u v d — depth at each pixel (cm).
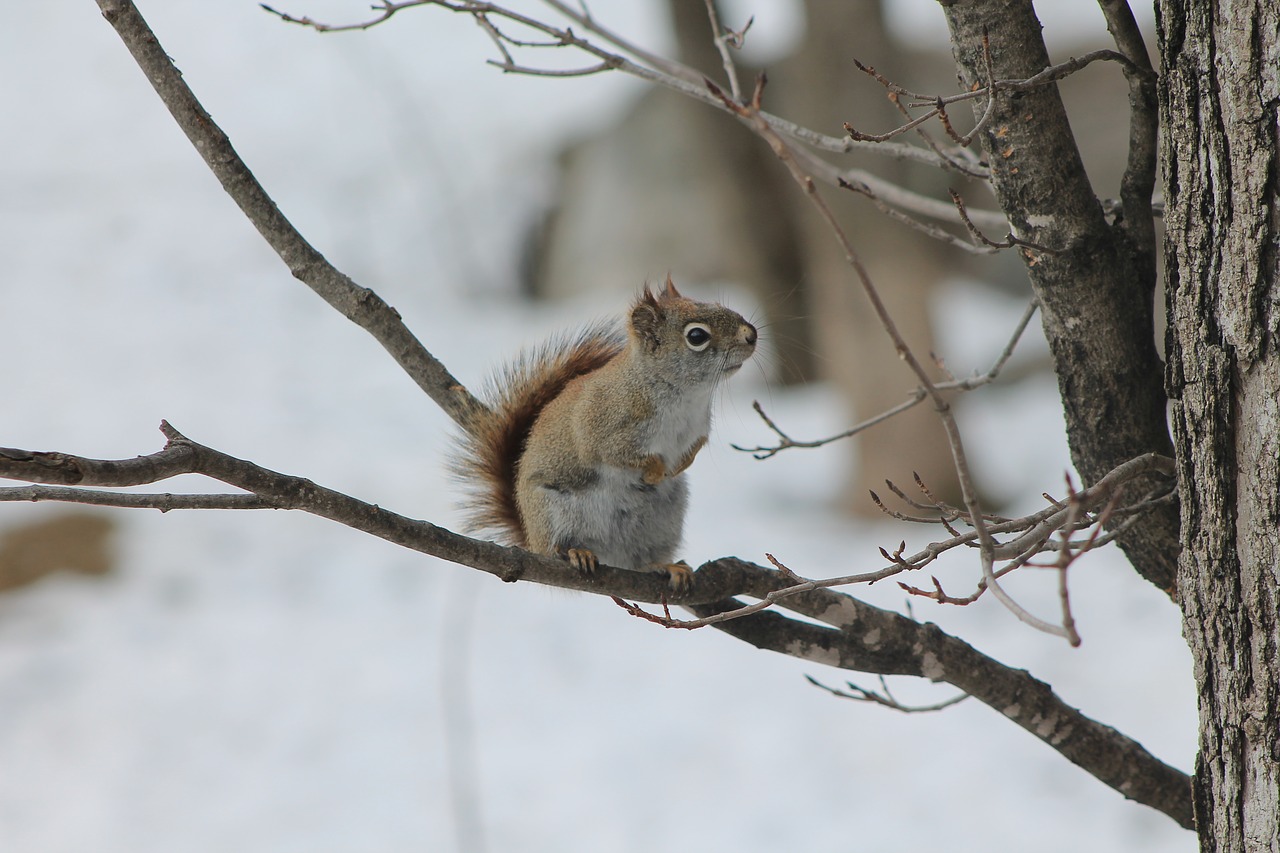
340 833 1042
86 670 1311
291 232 486
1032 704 473
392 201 2739
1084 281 430
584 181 2570
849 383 1584
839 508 1611
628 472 585
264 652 1337
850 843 983
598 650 1313
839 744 1119
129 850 1044
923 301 1571
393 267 2586
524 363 639
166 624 1396
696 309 594
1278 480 345
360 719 1209
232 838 1052
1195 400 365
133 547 1523
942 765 1078
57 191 2850
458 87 3034
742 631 471
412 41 3256
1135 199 437
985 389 1888
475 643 1338
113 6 448
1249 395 351
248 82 3191
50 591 1454
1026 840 966
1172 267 377
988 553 342
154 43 454
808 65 1552
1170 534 438
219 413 1952
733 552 1456
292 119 3048
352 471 1741
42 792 1134
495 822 1055
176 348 2212
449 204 2694
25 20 3478
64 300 2412
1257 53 339
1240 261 347
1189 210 362
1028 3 417
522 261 2584
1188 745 1041
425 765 1133
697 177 2430
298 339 2273
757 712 1182
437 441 1848
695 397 592
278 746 1182
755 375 2028
